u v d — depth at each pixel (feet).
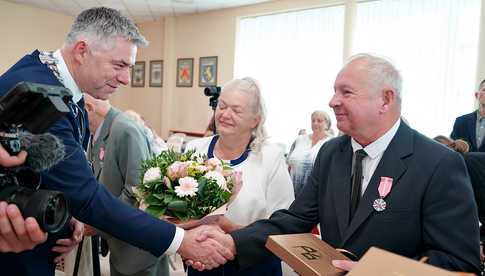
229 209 4.64
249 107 4.76
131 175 5.41
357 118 3.48
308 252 3.14
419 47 14.57
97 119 5.82
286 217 4.17
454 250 3.05
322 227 3.95
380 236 3.38
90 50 3.47
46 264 3.34
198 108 21.84
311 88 17.62
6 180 2.18
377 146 3.62
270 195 4.89
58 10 21.26
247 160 4.91
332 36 16.83
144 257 5.40
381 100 3.47
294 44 18.04
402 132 3.65
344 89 3.51
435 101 14.35
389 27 15.15
